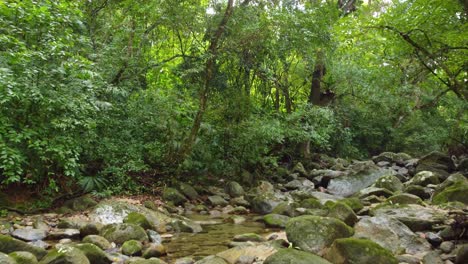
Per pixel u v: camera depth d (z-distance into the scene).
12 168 6.72
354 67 15.66
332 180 11.83
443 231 5.71
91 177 8.82
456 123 15.66
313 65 15.59
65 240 6.05
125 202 7.88
